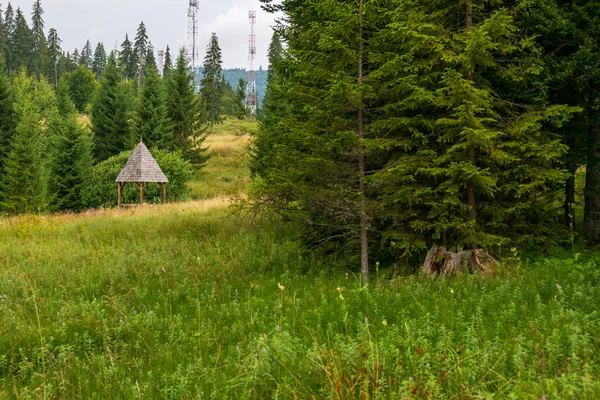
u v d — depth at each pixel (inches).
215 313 317.1
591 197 442.6
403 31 354.3
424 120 366.9
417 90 352.5
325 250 480.1
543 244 416.2
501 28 339.9
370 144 363.6
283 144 403.5
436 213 375.2
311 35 410.9
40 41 5959.6
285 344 193.0
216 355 228.5
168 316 311.0
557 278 302.8
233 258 516.4
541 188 409.7
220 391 171.6
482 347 186.2
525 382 140.5
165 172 1470.2
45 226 765.9
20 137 1544.0
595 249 414.9
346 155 390.9
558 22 393.4
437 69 390.3
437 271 364.8
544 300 262.1
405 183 386.3
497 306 254.1
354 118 403.2
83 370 223.5
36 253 564.7
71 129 1533.0
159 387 191.9
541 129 407.5
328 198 372.5
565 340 178.5
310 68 367.9
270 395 161.9
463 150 363.9
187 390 173.0
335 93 343.9
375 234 440.5
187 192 1592.0
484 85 381.4
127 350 254.8
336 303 302.7
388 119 371.2
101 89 2295.8
